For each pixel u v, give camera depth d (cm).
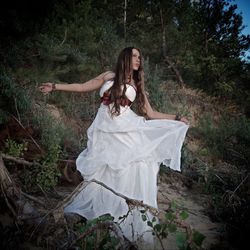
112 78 318
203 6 749
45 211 271
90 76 578
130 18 784
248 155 524
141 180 278
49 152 337
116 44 640
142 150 289
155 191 284
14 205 250
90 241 212
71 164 370
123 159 283
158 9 758
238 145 563
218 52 760
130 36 773
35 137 397
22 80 488
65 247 217
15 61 494
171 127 313
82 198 281
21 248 225
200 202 382
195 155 515
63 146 416
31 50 525
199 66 746
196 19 750
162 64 773
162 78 738
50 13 602
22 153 335
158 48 784
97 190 280
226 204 365
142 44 775
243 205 349
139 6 761
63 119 495
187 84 768
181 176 438
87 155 300
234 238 301
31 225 239
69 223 251
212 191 405
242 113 740
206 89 771
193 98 698
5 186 254
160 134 308
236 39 754
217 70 741
